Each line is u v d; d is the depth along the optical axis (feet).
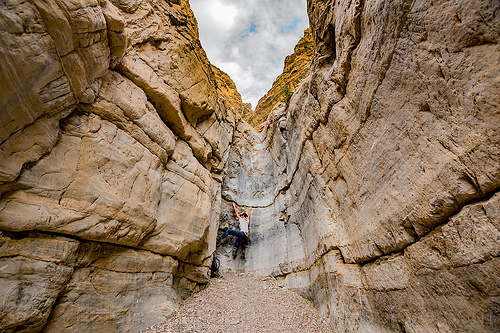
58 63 9.25
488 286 6.74
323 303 18.11
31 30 7.77
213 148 27.61
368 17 12.03
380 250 12.43
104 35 11.49
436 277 8.65
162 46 19.80
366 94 12.98
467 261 7.42
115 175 12.93
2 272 8.29
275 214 32.42
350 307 14.30
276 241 30.35
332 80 16.98
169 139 18.33
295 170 27.91
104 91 13.39
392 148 11.08
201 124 25.46
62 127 11.00
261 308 19.72
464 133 7.50
